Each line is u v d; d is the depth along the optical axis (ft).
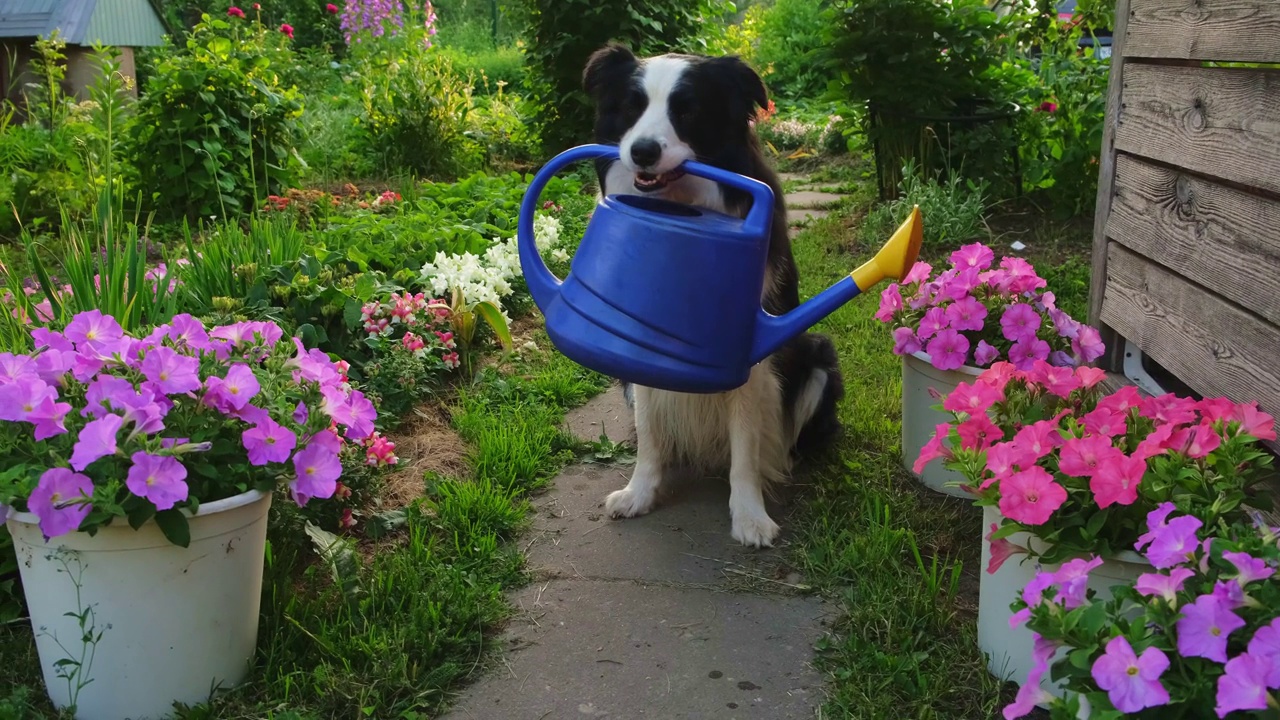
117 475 5.65
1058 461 5.74
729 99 9.21
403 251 15.48
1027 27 22.41
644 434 9.39
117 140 21.65
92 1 43.88
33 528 5.72
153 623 5.92
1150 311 9.54
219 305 10.69
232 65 21.66
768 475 9.57
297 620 7.00
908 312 9.45
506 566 8.09
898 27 20.21
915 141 21.21
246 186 21.59
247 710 6.15
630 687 6.59
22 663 6.59
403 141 27.73
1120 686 4.19
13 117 32.45
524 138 30.83
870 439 10.82
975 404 6.51
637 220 6.73
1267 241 7.30
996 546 5.75
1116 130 10.37
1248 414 5.65
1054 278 15.80
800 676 6.67
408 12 35.65
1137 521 5.46
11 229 20.10
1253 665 3.96
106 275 9.58
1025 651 6.13
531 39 28.66
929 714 6.01
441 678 6.57
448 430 11.14
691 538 8.86
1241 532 4.92
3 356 6.08
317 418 6.56
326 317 11.92
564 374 12.74
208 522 5.89
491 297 13.37
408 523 8.62
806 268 17.43
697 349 6.72
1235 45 7.72
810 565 8.06
